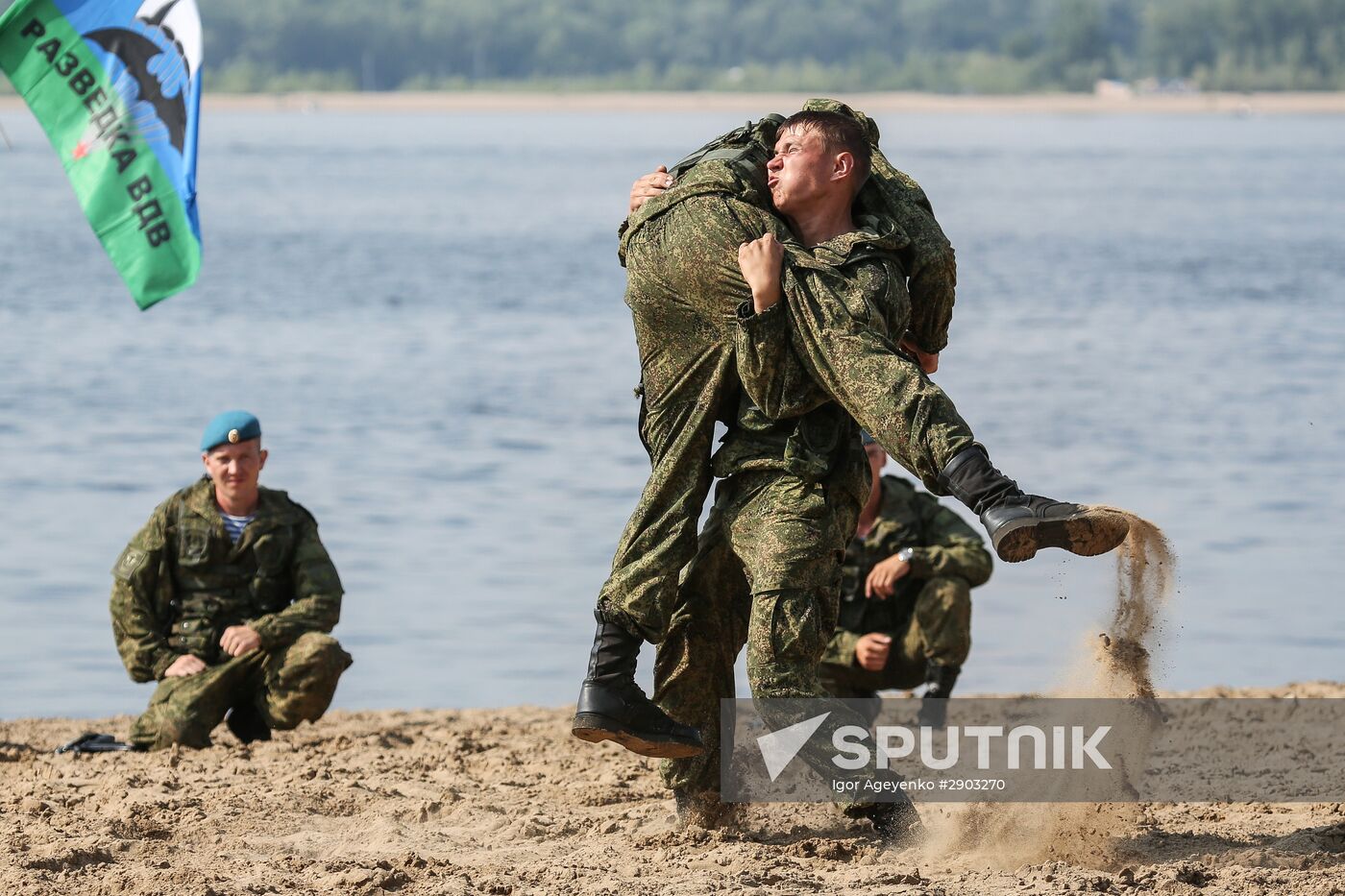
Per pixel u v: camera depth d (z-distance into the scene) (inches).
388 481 1772.9
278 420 2112.5
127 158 894.4
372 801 674.2
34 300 3280.0
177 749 820.6
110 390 2304.4
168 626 890.7
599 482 1791.3
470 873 560.1
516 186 7190.0
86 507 1632.6
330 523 1604.3
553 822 645.3
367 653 1224.2
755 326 576.4
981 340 2915.8
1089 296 3599.9
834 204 601.3
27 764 786.2
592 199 6486.2
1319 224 5531.5
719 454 607.5
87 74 895.7
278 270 3941.9
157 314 3137.3
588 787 719.7
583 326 3090.6
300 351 2701.8
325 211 5738.2
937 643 904.3
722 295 589.6
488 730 903.7
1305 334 3038.9
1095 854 596.4
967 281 3858.3
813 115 601.0
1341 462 1916.8
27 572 1407.5
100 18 894.4
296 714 864.3
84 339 2792.8
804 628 585.9
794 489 592.4
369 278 3806.6
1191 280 3905.0
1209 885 549.3
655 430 611.5
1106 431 2096.5
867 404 562.9
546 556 1498.5
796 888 542.6
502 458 1902.1
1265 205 6382.9
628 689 593.6
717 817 634.8
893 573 906.1
